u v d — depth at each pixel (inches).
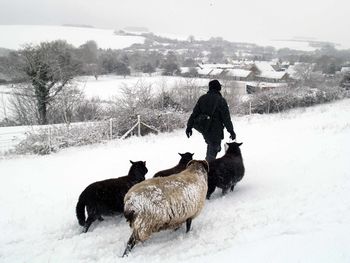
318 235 200.4
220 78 1984.5
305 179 331.6
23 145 603.2
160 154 491.2
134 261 205.0
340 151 423.2
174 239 232.8
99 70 2817.4
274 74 3065.9
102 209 253.4
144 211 211.5
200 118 342.3
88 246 232.1
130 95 892.0
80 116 1164.5
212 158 348.8
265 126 751.1
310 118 864.9
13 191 352.8
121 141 645.3
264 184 332.2
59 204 309.7
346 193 277.9
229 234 229.3
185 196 225.0
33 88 1152.2
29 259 219.5
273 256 182.5
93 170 423.8
